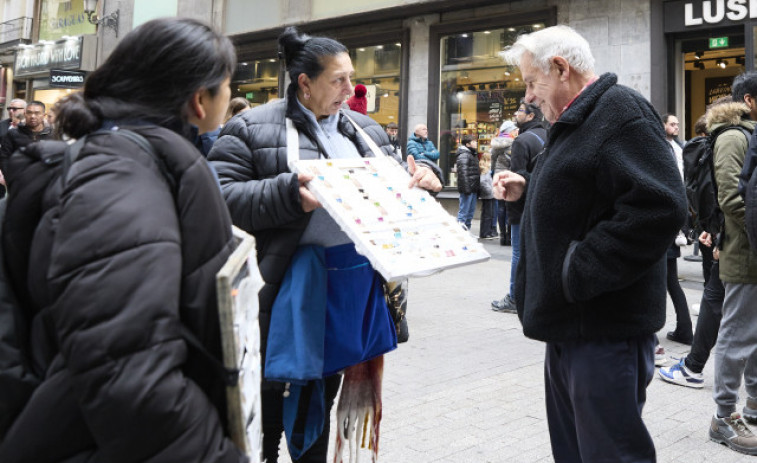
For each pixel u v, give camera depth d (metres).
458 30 13.21
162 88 1.25
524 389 4.02
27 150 1.17
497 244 10.85
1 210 1.19
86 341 0.99
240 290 1.18
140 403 0.99
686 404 3.82
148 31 1.26
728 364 3.21
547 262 1.94
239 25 16.33
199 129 1.42
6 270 1.15
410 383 4.12
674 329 5.58
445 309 6.34
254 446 1.28
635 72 11.16
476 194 11.42
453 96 13.48
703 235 4.81
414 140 10.65
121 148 1.13
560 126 1.97
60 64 20.58
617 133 1.84
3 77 23.47
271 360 2.12
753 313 3.16
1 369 1.12
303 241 2.21
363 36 14.51
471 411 3.64
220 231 1.21
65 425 1.08
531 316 2.02
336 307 2.22
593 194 1.91
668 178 1.80
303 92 2.29
